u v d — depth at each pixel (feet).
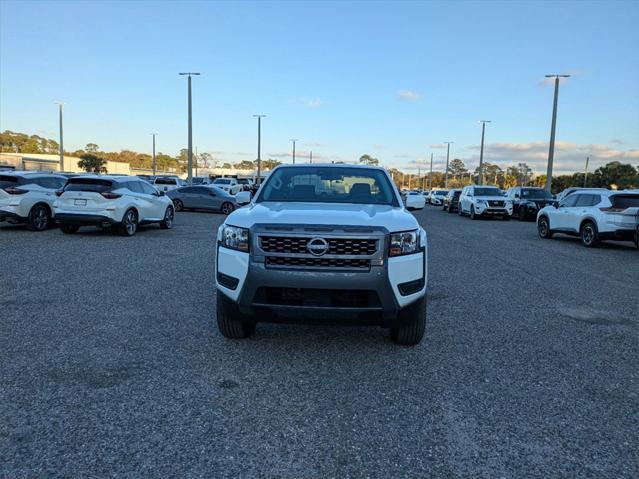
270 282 13.44
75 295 22.31
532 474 9.25
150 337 16.61
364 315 13.65
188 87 140.05
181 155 464.24
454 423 11.16
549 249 45.42
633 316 21.13
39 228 47.47
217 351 15.42
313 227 13.41
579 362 15.26
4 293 22.45
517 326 19.08
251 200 18.57
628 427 11.14
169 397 12.11
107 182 45.24
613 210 46.42
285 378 13.47
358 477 9.05
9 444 9.87
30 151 423.23
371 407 11.87
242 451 9.82
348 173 19.35
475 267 33.04
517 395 12.72
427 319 19.76
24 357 14.55
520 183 406.41
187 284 25.14
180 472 9.07
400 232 13.98
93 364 14.11
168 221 55.26
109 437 10.21
